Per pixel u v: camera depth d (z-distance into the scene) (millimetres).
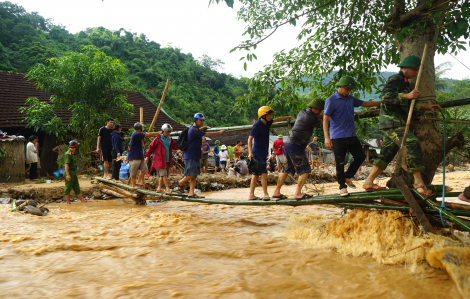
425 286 3209
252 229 5824
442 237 3756
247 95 7078
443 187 3951
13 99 16656
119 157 9883
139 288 3225
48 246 4652
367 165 27109
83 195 9875
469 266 3297
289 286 3279
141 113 9359
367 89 7234
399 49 5199
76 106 13516
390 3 6125
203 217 6969
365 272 3629
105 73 14086
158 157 8031
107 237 5266
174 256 4273
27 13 79562
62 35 90375
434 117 4590
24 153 11133
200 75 105312
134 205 8852
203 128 7254
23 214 6941
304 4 6043
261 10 6195
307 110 5293
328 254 4277
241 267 3855
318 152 17562
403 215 4297
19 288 3238
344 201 4809
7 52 55219
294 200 5344
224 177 14094
